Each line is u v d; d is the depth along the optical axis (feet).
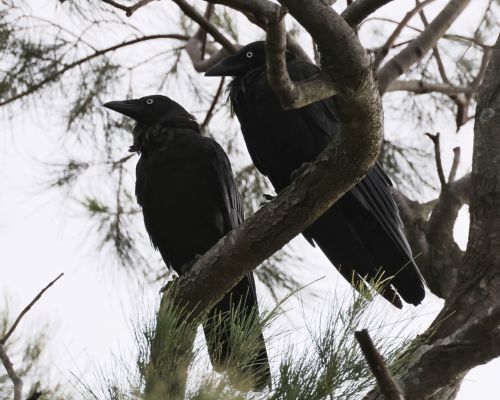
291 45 35.22
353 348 16.05
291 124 30.55
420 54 36.52
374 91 19.17
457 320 23.40
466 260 24.67
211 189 32.04
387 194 29.91
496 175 25.20
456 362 21.80
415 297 28.12
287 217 22.07
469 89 38.52
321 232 30.12
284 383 15.81
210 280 23.43
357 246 29.91
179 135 32.78
